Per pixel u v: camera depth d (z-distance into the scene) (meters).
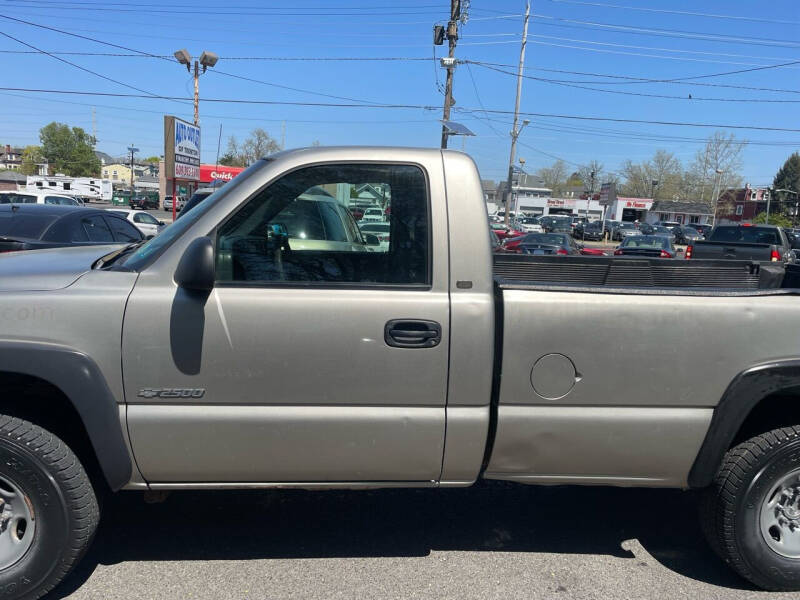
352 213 2.62
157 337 2.41
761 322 2.61
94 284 2.46
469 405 2.55
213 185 10.39
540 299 2.54
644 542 3.26
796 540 2.79
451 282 2.54
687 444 2.66
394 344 2.49
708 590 2.83
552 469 2.70
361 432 2.53
